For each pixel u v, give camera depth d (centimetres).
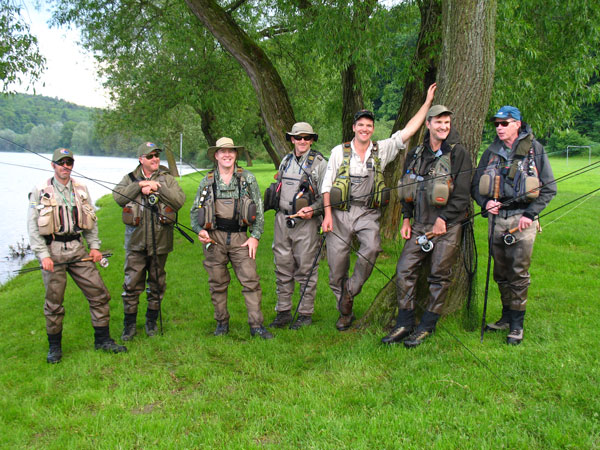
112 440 291
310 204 459
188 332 488
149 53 1228
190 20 1047
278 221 486
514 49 777
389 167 855
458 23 410
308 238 473
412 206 417
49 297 417
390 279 449
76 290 688
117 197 457
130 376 383
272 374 375
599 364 340
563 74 825
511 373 335
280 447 277
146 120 1362
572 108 906
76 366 402
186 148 2444
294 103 1429
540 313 475
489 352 371
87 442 293
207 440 286
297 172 473
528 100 831
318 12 725
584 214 1177
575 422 274
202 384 368
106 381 376
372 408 312
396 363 373
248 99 1427
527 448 259
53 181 418
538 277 641
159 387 365
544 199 376
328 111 1280
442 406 303
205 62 1170
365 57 746
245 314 544
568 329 418
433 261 394
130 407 336
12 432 308
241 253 457
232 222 452
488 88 420
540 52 818
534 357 356
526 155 380
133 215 455
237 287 664
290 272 493
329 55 729
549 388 317
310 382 355
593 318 452
